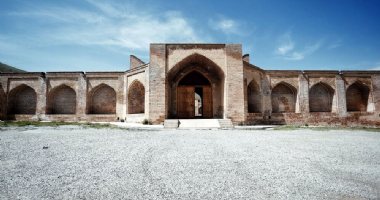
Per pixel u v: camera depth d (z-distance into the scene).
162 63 12.41
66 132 8.38
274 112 14.64
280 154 4.67
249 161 4.04
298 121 14.27
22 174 3.14
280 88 14.94
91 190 2.59
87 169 3.43
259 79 14.19
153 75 12.28
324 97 15.36
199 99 27.14
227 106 12.20
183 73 14.12
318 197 2.47
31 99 15.85
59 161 3.89
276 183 2.89
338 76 15.11
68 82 15.42
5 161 3.84
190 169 3.49
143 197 2.41
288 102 14.89
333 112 14.79
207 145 5.74
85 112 15.05
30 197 2.37
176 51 12.62
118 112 15.00
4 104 15.37
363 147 5.64
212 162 3.94
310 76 14.91
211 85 14.12
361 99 15.83
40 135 7.36
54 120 15.02
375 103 15.25
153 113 12.04
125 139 6.73
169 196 2.45
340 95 14.98
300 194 2.54
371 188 2.75
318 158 4.33
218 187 2.73
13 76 15.57
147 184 2.81
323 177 3.16
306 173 3.34
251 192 2.58
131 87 14.69
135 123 13.30
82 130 9.16
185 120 11.53
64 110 15.66
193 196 2.45
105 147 5.30
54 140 6.27
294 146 5.70
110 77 15.38
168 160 4.06
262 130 10.20
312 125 14.32
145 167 3.59
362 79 15.38
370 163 3.98
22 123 11.78
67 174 3.17
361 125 14.89
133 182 2.88
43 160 3.95
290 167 3.65
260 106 13.94
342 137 7.83
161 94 12.19
